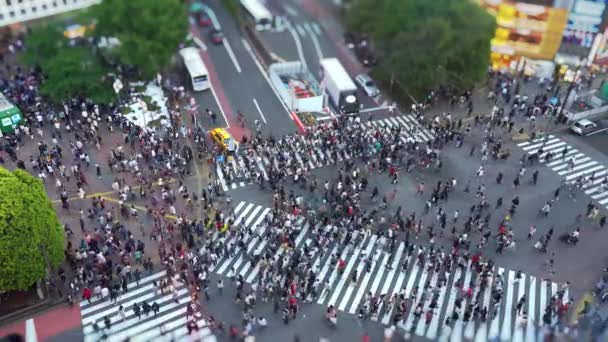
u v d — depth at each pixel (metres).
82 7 86.12
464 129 69.56
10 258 41.22
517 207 57.59
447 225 55.09
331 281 48.94
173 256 50.09
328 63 77.69
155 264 50.16
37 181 45.09
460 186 60.25
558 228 55.22
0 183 41.78
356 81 79.50
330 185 59.53
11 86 72.50
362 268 50.19
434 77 71.94
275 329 44.78
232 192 58.78
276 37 90.88
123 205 54.81
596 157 65.62
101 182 59.16
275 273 48.75
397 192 59.16
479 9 73.81
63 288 47.41
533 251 52.56
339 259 50.31
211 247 50.78
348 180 59.53
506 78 80.50
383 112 73.25
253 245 52.38
